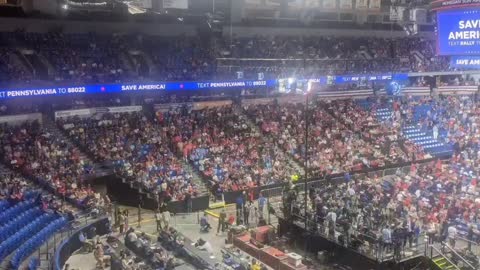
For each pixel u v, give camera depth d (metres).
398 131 49.47
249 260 26.62
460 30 27.50
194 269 25.27
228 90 47.78
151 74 44.81
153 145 38.53
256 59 46.66
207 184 36.88
